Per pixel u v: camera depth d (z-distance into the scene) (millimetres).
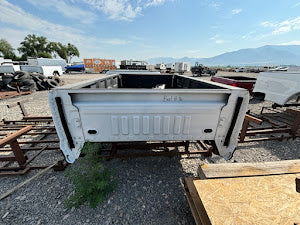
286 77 4297
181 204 1753
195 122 1778
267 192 1194
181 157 2625
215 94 1717
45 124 4137
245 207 1080
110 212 1643
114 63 31609
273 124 3818
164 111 1693
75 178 1716
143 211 1661
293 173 1404
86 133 1753
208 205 1098
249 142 3236
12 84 8750
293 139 3285
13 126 3521
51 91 1530
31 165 2363
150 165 2414
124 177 2146
